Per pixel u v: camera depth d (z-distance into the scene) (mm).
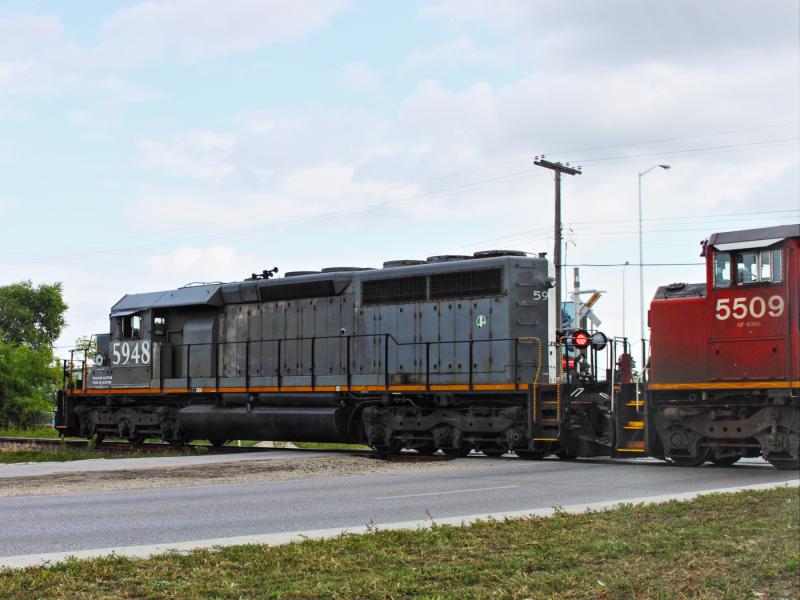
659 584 8094
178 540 10414
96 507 13453
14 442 34844
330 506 13312
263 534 10773
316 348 25578
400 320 23984
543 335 22594
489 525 10883
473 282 22812
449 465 20203
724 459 20078
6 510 13156
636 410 20078
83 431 31969
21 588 7633
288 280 26297
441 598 7438
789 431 18125
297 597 7477
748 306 18625
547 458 22578
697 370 19172
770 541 9898
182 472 19422
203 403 28375
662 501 13148
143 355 29531
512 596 7570
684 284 20297
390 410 24078
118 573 8234
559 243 40156
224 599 7383
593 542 9805
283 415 25750
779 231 18297
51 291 97688
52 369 58844
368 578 8117
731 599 7629
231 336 27719
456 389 22547
